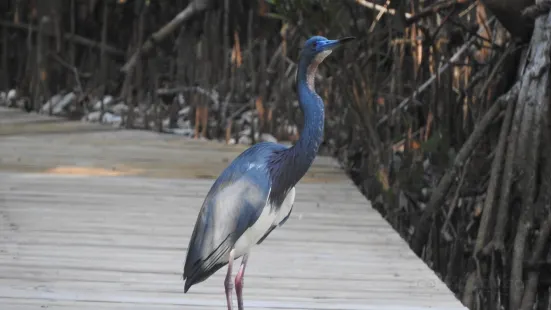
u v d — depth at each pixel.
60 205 10.95
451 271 10.16
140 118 18.75
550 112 9.59
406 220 11.59
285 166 6.60
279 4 12.80
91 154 14.57
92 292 7.71
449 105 12.02
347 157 14.36
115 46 21.02
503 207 9.31
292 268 8.66
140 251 9.07
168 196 11.64
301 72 6.73
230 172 6.60
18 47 21.45
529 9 9.68
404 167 11.93
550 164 9.41
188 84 19.30
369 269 8.69
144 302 7.50
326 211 11.06
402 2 12.17
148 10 20.22
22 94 20.88
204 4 18.64
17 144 15.31
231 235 6.39
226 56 18.05
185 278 6.45
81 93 20.19
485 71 11.59
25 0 21.19
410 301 7.71
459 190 10.24
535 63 9.55
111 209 10.83
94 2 20.62
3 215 10.36
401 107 12.90
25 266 8.40
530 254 9.31
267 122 16.48
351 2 12.50
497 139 10.58
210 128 17.50
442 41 12.48
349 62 13.01
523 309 8.91
